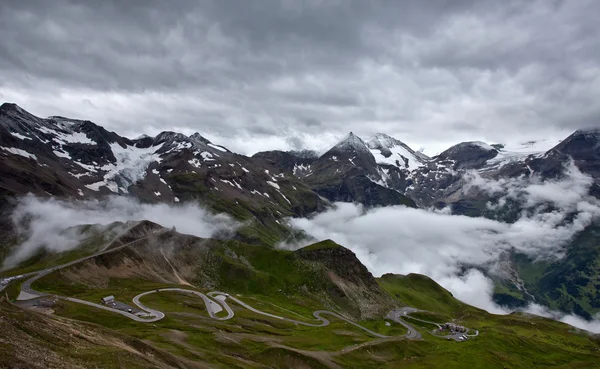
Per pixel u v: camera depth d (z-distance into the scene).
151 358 116.44
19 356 79.69
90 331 117.25
